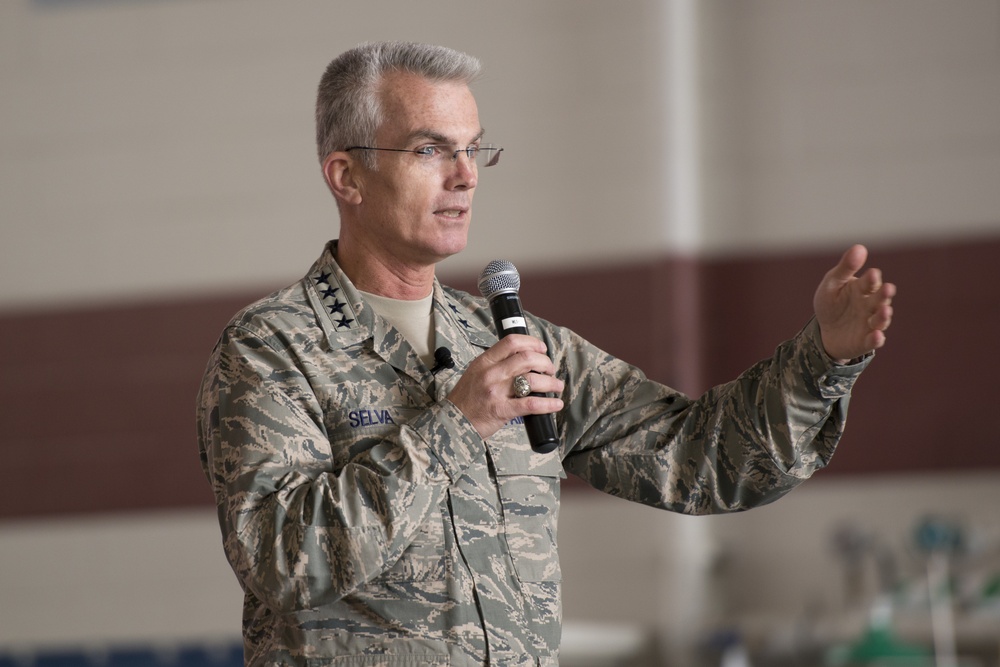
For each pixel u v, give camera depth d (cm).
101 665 1675
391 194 564
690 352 1761
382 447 505
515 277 576
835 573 1703
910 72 1748
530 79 1802
